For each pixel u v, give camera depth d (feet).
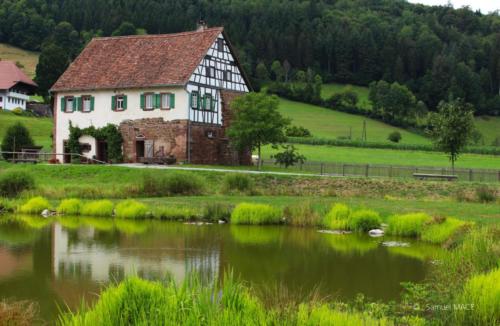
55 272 54.95
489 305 35.40
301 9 533.14
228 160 177.58
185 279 33.06
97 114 173.27
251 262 59.47
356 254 63.93
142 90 167.12
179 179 119.24
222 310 30.68
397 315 39.73
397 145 304.09
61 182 135.03
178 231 80.48
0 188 115.65
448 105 159.02
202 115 167.94
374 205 98.07
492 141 384.27
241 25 506.07
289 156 169.89
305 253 64.69
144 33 477.36
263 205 89.71
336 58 488.85
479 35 544.21
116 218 94.53
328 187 125.70
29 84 327.47
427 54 479.41
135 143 168.14
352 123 394.93
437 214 81.05
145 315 30.48
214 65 173.58
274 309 34.22
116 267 57.16
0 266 57.62
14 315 33.47
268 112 158.81
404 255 63.41
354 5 629.92
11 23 490.08
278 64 467.11
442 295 41.34
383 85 419.74
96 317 31.07
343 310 40.24
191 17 490.90
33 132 257.14
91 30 481.46
